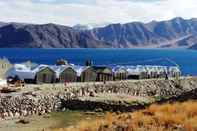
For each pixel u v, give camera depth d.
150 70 145.12
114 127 31.91
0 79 106.06
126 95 106.88
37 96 89.50
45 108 88.19
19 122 71.06
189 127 29.98
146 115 36.56
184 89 135.38
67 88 101.69
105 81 120.94
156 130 29.58
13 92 92.44
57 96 93.56
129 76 139.12
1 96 83.94
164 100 92.94
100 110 90.19
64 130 38.00
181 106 40.25
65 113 85.38
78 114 83.19
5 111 81.00
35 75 112.62
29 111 84.62
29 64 120.81
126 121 33.28
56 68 118.12
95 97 98.38
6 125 67.81
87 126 34.88
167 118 32.97
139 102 96.50
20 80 109.50
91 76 124.38
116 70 134.62
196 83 143.00
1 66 114.44
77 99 93.81
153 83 129.50
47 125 67.12
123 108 91.19
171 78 141.75
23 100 84.88
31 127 65.12
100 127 32.88
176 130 29.73
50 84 108.69
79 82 118.88
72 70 119.38
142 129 29.89
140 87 123.81
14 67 115.81
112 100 93.31
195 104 41.22
